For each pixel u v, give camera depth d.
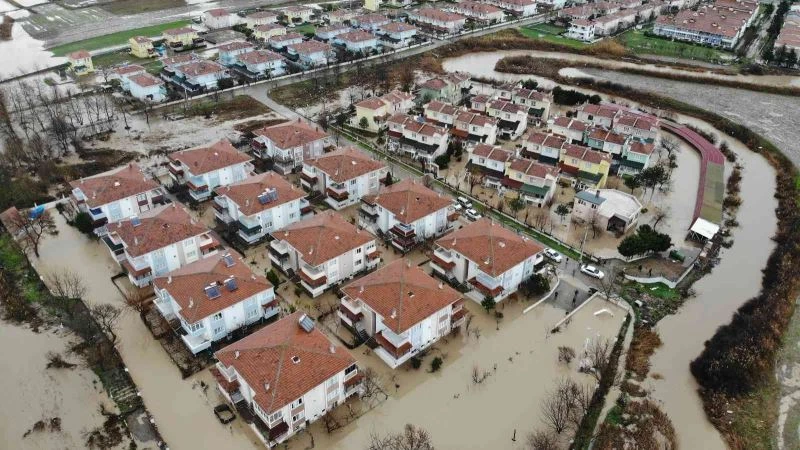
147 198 96.19
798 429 66.12
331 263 82.31
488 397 69.12
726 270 93.06
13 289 84.50
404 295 71.81
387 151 125.56
